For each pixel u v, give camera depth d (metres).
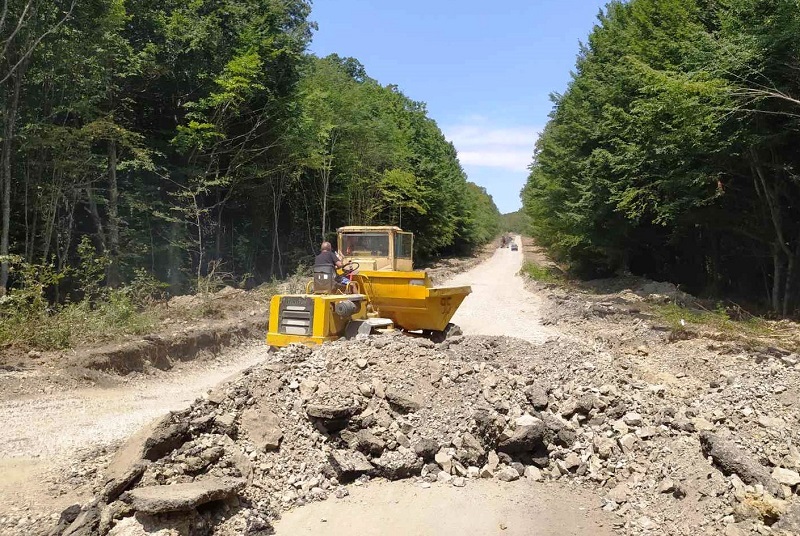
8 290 14.41
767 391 7.49
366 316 10.30
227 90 22.36
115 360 10.23
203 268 26.25
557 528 4.99
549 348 9.35
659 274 30.86
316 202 34.19
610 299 21.62
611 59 25.58
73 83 17.22
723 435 6.30
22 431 6.94
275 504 5.22
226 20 24.42
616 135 24.31
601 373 7.56
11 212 17.23
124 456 5.46
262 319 15.48
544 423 6.35
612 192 23.97
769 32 15.10
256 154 25.58
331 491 5.56
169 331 12.60
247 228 30.95
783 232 19.28
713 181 19.22
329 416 6.07
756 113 16.38
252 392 6.38
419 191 45.56
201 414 5.83
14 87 15.20
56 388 8.87
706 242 25.94
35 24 14.85
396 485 5.72
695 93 16.23
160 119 24.77
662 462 5.87
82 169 17.78
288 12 29.20
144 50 20.77
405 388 6.70
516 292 30.70
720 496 5.15
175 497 4.41
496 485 5.77
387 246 11.77
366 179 35.03
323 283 9.82
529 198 45.44
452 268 49.78
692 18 20.62
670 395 7.88
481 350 9.70
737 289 26.05
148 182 23.59
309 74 31.70
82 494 5.29
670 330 13.91
